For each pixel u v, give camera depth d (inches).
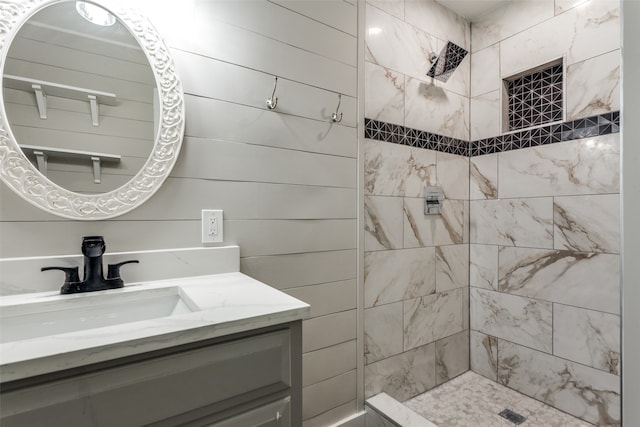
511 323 74.8
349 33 61.4
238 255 48.0
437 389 75.1
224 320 27.2
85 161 38.7
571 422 62.7
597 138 61.2
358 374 62.7
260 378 29.5
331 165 59.0
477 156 81.9
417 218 72.9
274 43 52.2
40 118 36.5
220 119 47.3
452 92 80.0
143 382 24.3
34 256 36.1
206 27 46.1
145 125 41.8
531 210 71.2
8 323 31.3
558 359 66.7
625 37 15.3
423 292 73.9
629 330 14.9
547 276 68.4
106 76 39.9
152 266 41.8
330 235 59.0
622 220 15.2
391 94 68.3
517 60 74.1
